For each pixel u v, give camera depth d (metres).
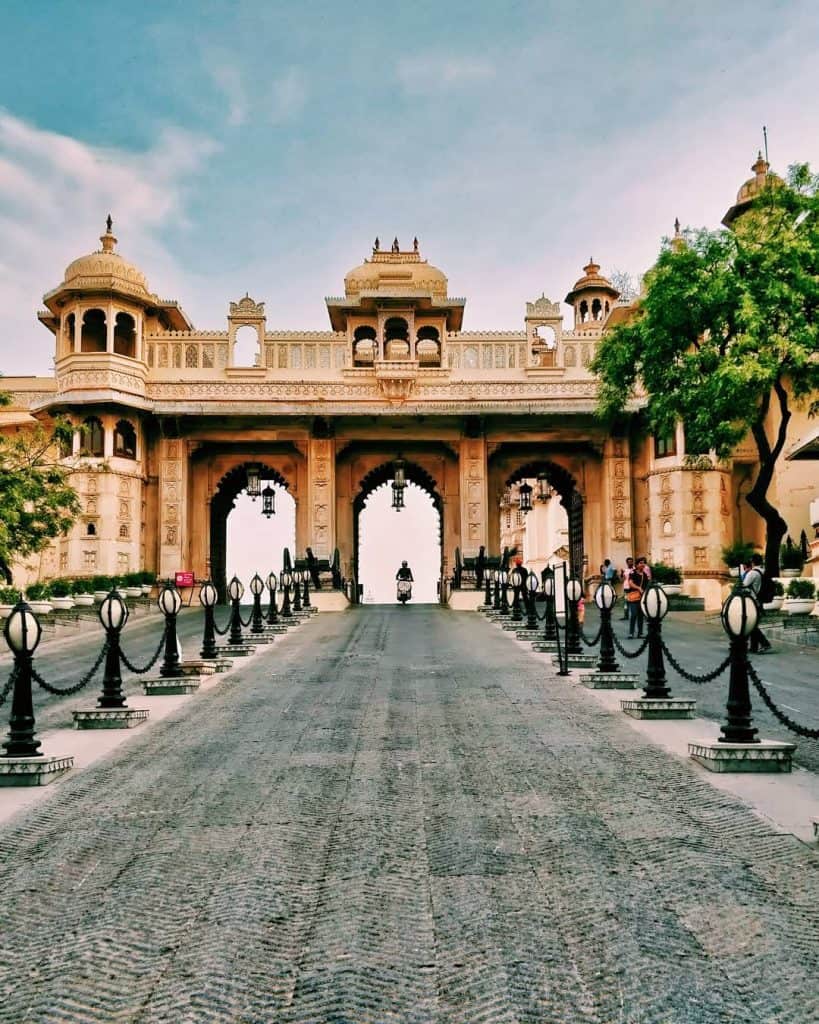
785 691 9.44
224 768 6.41
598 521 27.22
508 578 20.45
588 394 26.34
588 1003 3.14
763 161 24.89
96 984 3.34
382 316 26.55
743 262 15.73
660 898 3.96
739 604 6.17
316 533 26.39
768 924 3.69
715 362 16.38
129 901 4.08
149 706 9.02
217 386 26.27
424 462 27.88
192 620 21.20
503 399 26.38
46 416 26.59
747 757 5.98
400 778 6.02
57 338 27.19
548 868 4.34
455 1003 3.16
